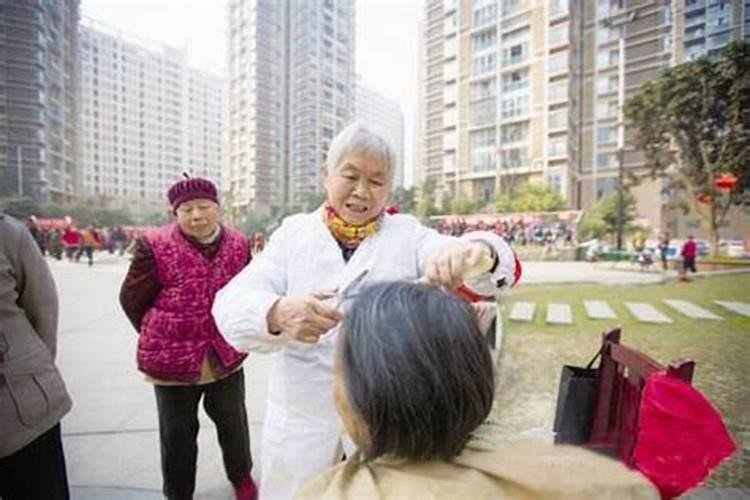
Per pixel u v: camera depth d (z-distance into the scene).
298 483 1.32
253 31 30.64
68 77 34.69
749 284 6.95
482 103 20.81
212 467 2.90
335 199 1.36
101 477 2.78
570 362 4.43
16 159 30.84
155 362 2.17
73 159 35.81
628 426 1.45
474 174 21.08
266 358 5.30
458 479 0.69
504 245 1.25
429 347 0.70
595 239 11.43
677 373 1.05
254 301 1.16
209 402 2.44
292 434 1.34
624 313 6.50
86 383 4.48
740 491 2.44
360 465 0.73
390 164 1.36
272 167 30.95
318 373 1.31
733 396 3.60
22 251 1.57
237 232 2.42
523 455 0.76
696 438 0.95
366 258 1.34
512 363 4.30
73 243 20.00
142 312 2.24
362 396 0.71
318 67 28.36
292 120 29.83
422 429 0.69
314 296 1.10
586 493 0.72
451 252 1.18
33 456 1.53
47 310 1.63
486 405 0.73
